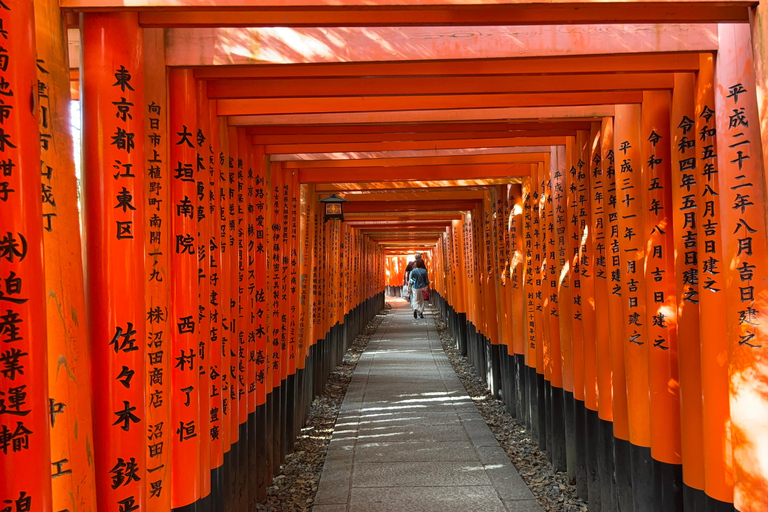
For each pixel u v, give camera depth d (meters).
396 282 36.44
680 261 2.85
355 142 4.38
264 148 4.60
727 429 2.54
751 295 2.32
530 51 2.45
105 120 2.19
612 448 3.88
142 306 2.28
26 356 1.56
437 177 5.75
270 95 3.12
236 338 3.77
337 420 6.67
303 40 2.50
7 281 1.53
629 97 3.25
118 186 2.21
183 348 2.77
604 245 3.89
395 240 18.80
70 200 1.90
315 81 3.13
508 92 3.10
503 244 6.87
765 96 2.07
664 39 2.44
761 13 2.05
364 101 3.44
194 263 2.81
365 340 13.78
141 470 2.26
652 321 3.12
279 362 5.09
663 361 3.09
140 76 2.28
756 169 2.30
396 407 7.21
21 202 1.56
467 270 10.30
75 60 2.90
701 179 2.64
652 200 3.13
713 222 2.58
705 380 2.60
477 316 8.79
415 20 2.23
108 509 2.19
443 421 6.51
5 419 1.53
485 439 5.81
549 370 5.16
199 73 2.83
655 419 3.12
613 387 3.62
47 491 1.61
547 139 4.58
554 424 4.92
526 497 4.37
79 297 1.91
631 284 3.33
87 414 1.93
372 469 5.00
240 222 4.01
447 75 2.79
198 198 2.98
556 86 3.06
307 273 6.63
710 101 2.61
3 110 1.53
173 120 2.74
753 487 2.30
